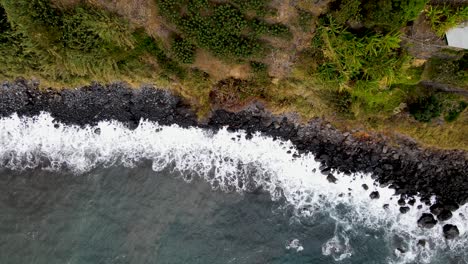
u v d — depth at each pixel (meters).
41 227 19.44
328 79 16.95
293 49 16.81
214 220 19.59
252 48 16.77
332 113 18.55
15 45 17.56
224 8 15.65
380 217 19.55
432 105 16.97
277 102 18.78
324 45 16.09
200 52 17.38
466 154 18.59
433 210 19.12
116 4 16.39
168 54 17.94
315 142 19.50
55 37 16.88
